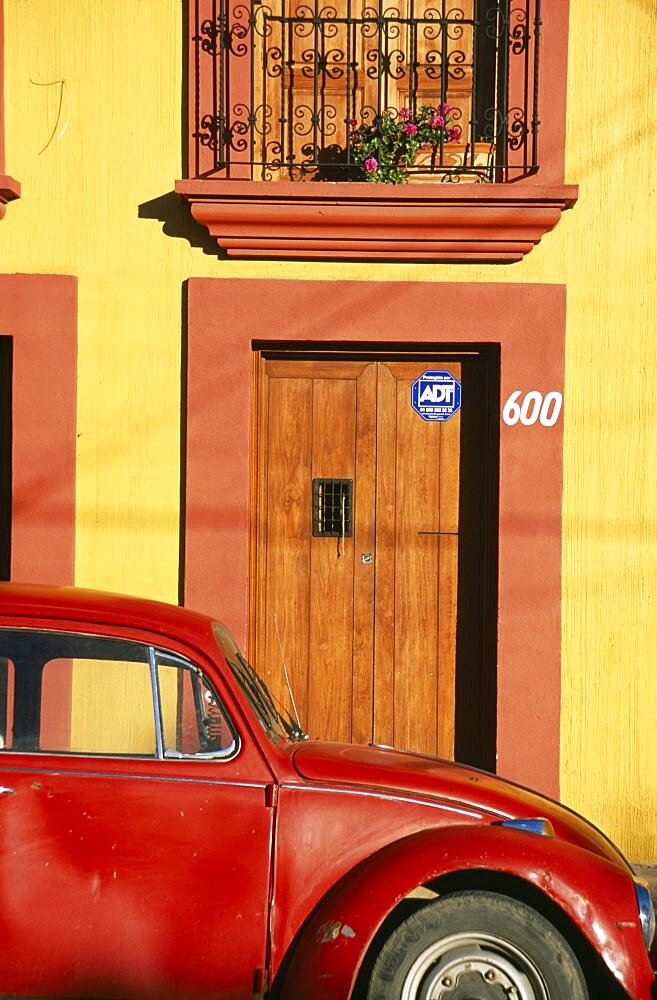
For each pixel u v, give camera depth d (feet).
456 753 21.21
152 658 12.32
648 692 20.36
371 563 21.22
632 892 12.01
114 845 11.69
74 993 11.59
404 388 21.27
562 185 19.71
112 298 20.62
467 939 11.76
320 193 19.85
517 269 20.53
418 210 19.88
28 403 20.43
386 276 20.56
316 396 21.29
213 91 20.51
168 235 20.66
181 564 20.67
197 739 12.22
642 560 20.40
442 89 20.68
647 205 20.40
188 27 20.49
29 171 20.67
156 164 20.65
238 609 20.36
